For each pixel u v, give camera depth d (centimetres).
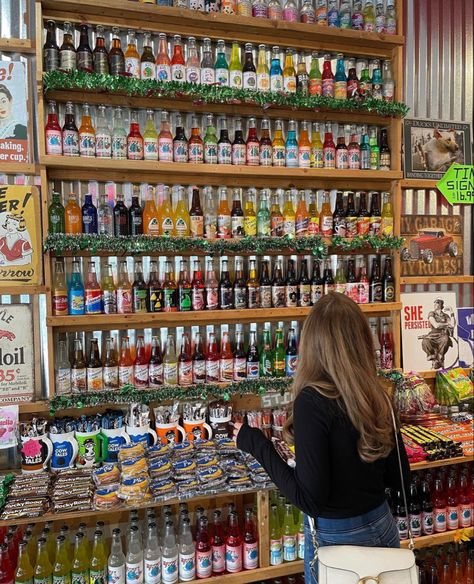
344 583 154
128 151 253
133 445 246
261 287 276
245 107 277
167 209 268
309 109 288
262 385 269
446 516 288
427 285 335
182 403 277
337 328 159
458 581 293
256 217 282
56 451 244
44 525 251
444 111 336
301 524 251
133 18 255
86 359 265
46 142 240
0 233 248
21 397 256
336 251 295
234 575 237
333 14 288
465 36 338
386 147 299
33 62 259
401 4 291
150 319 252
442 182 330
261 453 170
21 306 256
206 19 257
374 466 164
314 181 293
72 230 251
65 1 237
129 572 227
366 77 287
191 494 225
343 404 157
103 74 238
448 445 277
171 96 257
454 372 323
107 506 215
